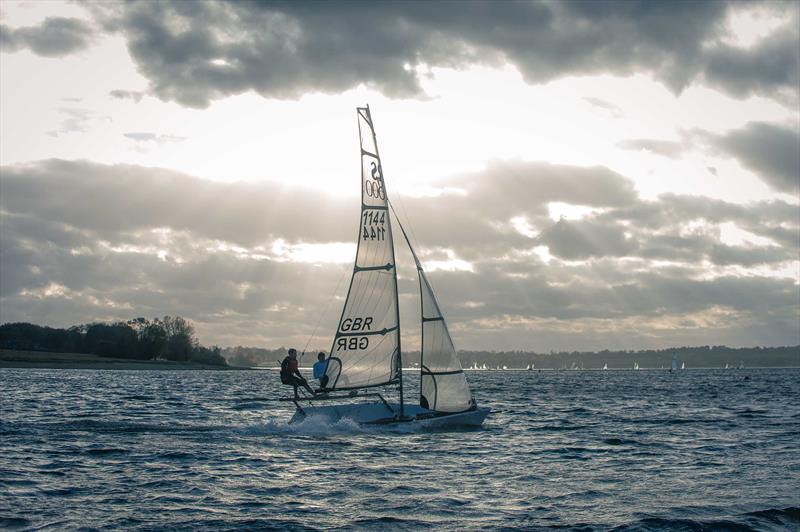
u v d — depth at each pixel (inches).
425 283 1334.9
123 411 1913.1
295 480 837.2
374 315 1282.0
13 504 676.7
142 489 765.9
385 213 1299.2
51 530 590.2
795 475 916.0
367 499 738.2
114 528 601.0
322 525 626.2
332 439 1215.6
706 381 6412.4
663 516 668.7
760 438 1353.3
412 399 2454.5
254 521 635.5
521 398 3051.2
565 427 1572.3
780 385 5073.8
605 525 635.5
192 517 645.9
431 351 1328.7
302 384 1278.3
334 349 1251.8
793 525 647.8
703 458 1072.2
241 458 991.0
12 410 1834.4
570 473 919.0
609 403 2640.3
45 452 1007.0
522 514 677.9
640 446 1219.9
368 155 1289.4
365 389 1380.4
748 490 808.9
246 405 2305.6
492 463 995.3
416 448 1132.5
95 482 797.2
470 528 623.2
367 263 1275.8
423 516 666.2
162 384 4375.0
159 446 1096.2
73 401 2326.5
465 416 1362.0
